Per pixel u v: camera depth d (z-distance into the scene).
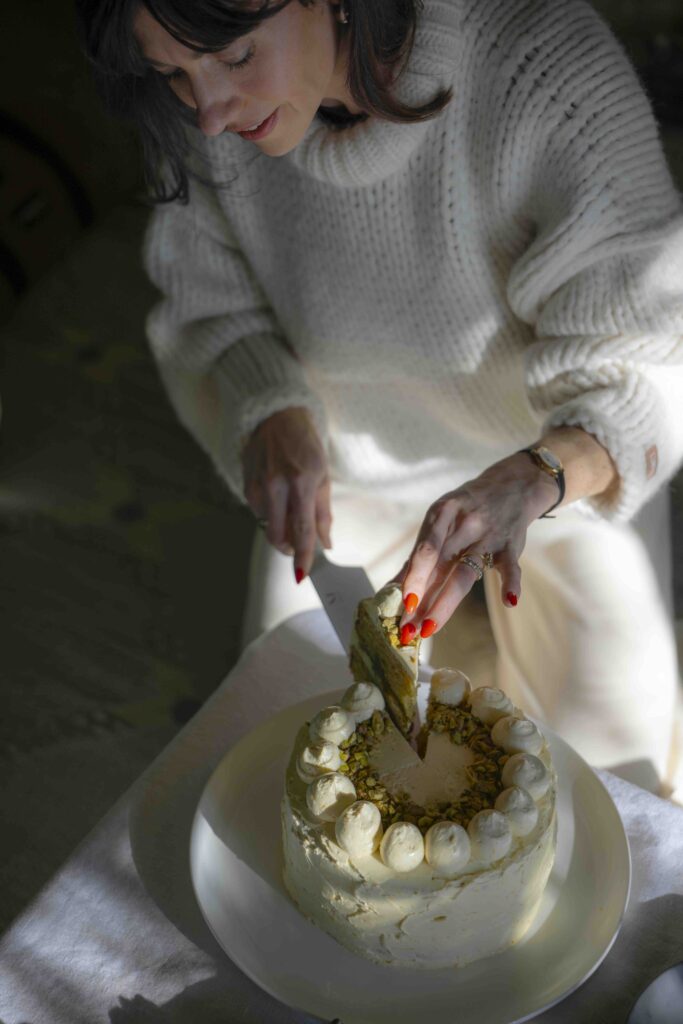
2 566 2.27
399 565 1.64
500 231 1.25
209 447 1.62
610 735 1.52
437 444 1.49
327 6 1.08
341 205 1.27
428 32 1.11
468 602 1.97
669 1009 0.95
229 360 1.50
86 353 2.71
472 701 1.10
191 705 2.03
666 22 3.00
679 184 2.62
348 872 0.98
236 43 1.03
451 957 1.01
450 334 1.33
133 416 2.57
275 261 1.39
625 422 1.21
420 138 1.19
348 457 1.55
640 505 1.26
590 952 1.00
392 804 1.02
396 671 1.03
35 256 2.81
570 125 1.15
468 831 0.99
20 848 1.80
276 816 1.11
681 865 1.08
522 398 1.39
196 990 1.02
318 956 1.02
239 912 1.05
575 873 1.06
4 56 2.67
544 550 1.43
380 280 1.32
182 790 1.16
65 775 1.91
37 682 2.07
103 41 1.05
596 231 1.18
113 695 2.05
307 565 1.30
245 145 1.30
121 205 2.99
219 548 2.30
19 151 2.71
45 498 2.40
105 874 1.09
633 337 1.21
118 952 1.04
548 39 1.14
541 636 1.52
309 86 1.11
